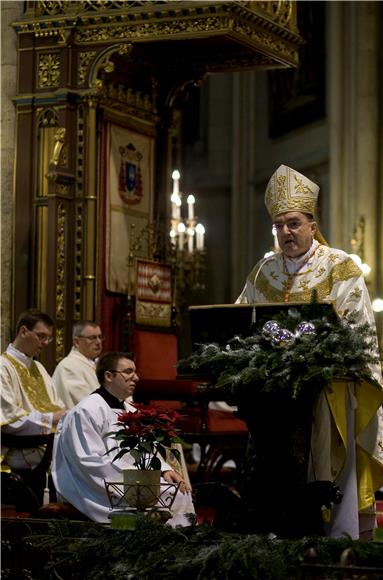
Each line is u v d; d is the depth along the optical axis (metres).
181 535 7.15
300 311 7.17
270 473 7.05
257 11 12.59
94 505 9.14
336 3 23.47
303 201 7.61
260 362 6.96
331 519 7.28
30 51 13.00
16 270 12.91
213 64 13.66
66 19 12.69
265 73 26.62
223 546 6.70
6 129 12.97
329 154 23.69
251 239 26.86
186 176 27.98
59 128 12.71
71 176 12.70
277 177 7.66
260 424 7.07
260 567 6.47
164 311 13.21
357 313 7.36
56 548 7.46
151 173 13.68
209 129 27.80
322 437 7.09
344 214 23.08
